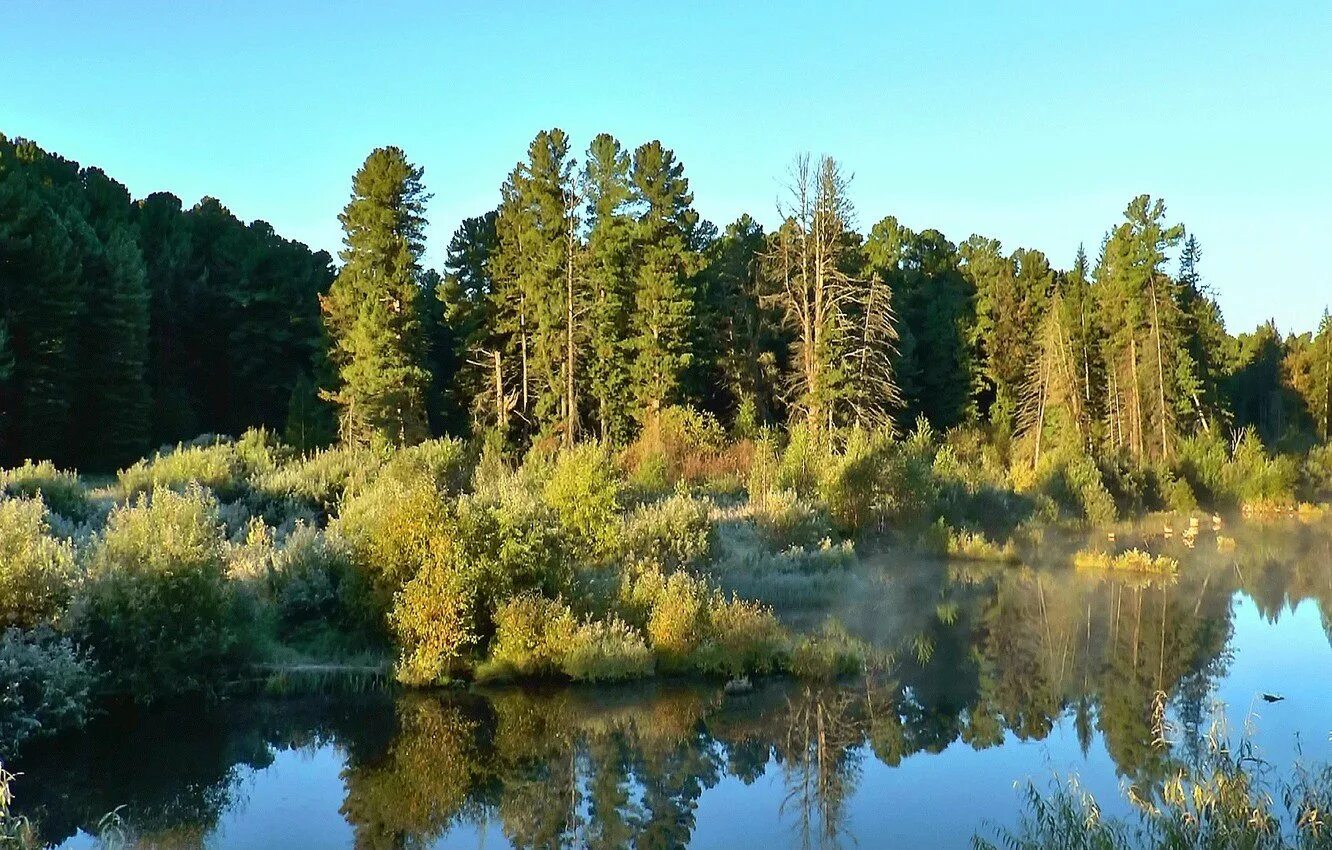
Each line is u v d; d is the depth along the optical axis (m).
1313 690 16.31
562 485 21.23
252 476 26.33
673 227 51.53
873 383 49.19
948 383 67.00
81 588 13.77
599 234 51.00
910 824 10.64
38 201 40.81
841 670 16.98
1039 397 57.50
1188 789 10.49
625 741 13.27
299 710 14.11
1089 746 13.33
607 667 15.82
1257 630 21.27
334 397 44.50
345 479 26.16
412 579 16.09
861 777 12.10
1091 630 21.16
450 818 10.61
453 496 23.20
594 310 49.53
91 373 41.62
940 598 25.00
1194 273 70.56
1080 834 9.48
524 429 50.78
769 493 30.53
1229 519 49.22
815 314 48.34
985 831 10.47
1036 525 38.91
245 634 15.14
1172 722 14.41
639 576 18.58
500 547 16.73
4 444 37.72
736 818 10.75
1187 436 63.97
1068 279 71.38
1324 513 52.47
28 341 38.41
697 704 14.88
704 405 54.88
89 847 9.71
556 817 10.70
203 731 13.12
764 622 17.34
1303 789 10.00
